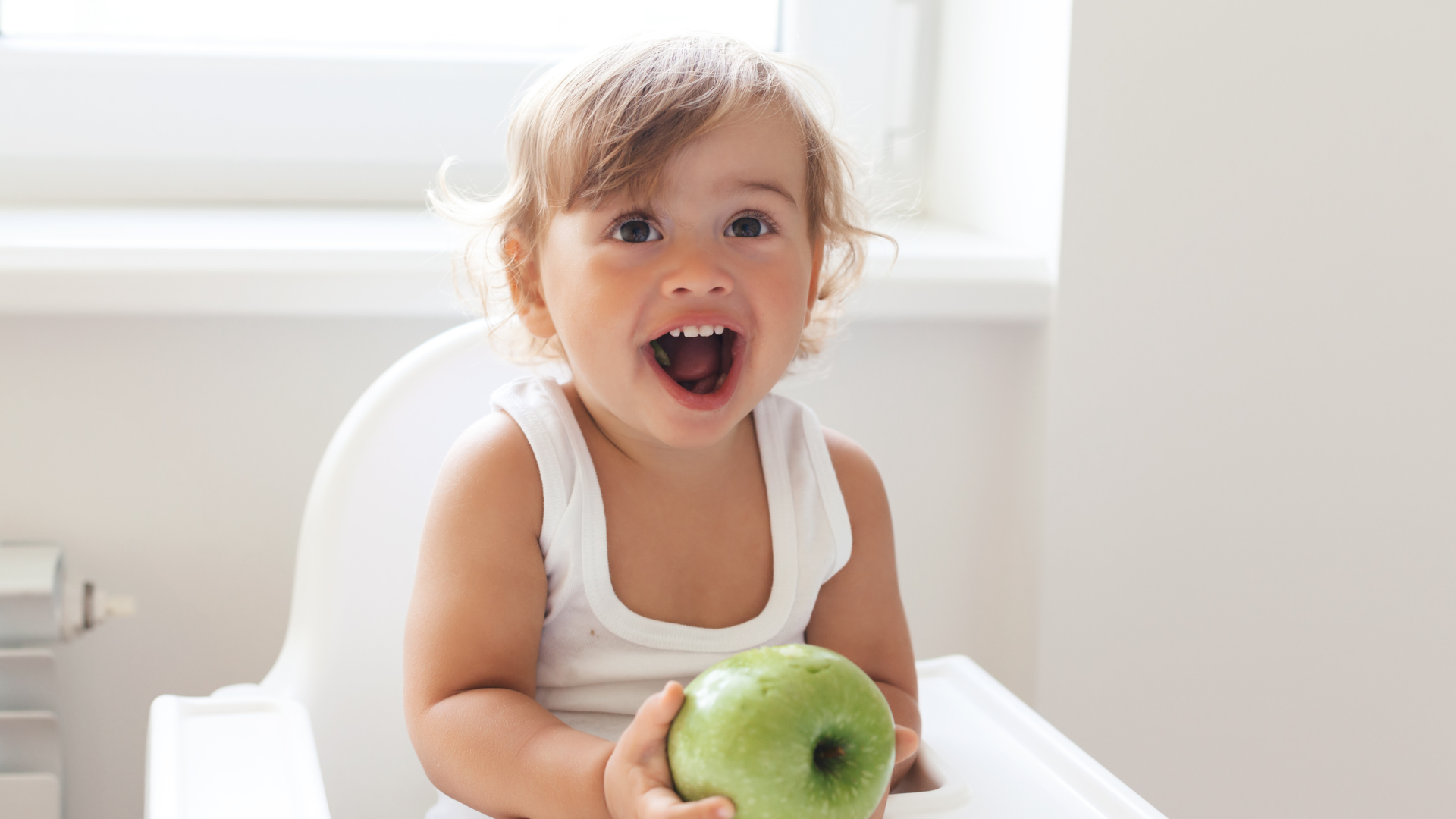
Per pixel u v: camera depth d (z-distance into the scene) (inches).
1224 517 40.8
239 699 26.2
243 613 38.5
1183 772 42.4
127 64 41.5
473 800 24.5
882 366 40.4
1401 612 42.7
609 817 22.2
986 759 27.1
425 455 32.1
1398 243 40.1
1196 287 39.2
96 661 37.7
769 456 30.2
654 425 25.9
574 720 28.0
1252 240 39.3
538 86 28.3
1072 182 37.9
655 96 25.8
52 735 33.2
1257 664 42.1
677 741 19.7
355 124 44.1
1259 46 38.2
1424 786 44.2
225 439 37.5
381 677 31.3
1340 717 43.1
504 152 45.2
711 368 27.8
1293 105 38.7
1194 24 37.7
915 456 41.1
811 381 39.9
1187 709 41.9
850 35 46.5
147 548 37.6
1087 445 39.5
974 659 42.9
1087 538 40.0
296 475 38.1
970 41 45.2
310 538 31.2
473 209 31.4
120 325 36.3
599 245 25.8
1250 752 42.8
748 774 18.8
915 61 47.7
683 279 25.0
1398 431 41.4
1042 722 28.5
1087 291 38.6
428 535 27.6
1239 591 41.5
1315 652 42.5
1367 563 42.2
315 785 23.0
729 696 19.3
